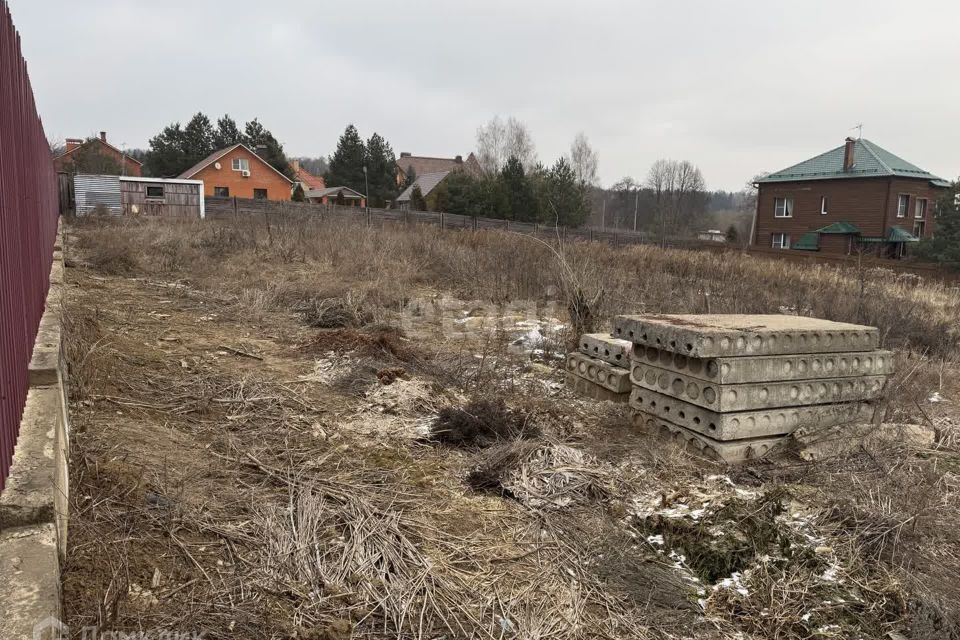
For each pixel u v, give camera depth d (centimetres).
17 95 349
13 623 161
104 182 2022
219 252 1278
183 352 561
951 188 2770
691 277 1341
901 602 287
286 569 269
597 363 561
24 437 237
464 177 3847
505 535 326
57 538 206
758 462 437
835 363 467
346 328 749
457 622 255
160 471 327
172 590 241
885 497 375
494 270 1146
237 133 5597
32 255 374
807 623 275
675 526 335
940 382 683
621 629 267
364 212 2656
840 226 3359
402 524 321
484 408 470
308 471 366
